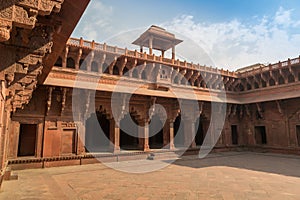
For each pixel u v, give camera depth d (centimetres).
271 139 1822
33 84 693
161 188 716
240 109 2047
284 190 679
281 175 916
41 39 443
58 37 518
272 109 1836
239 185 749
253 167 1128
